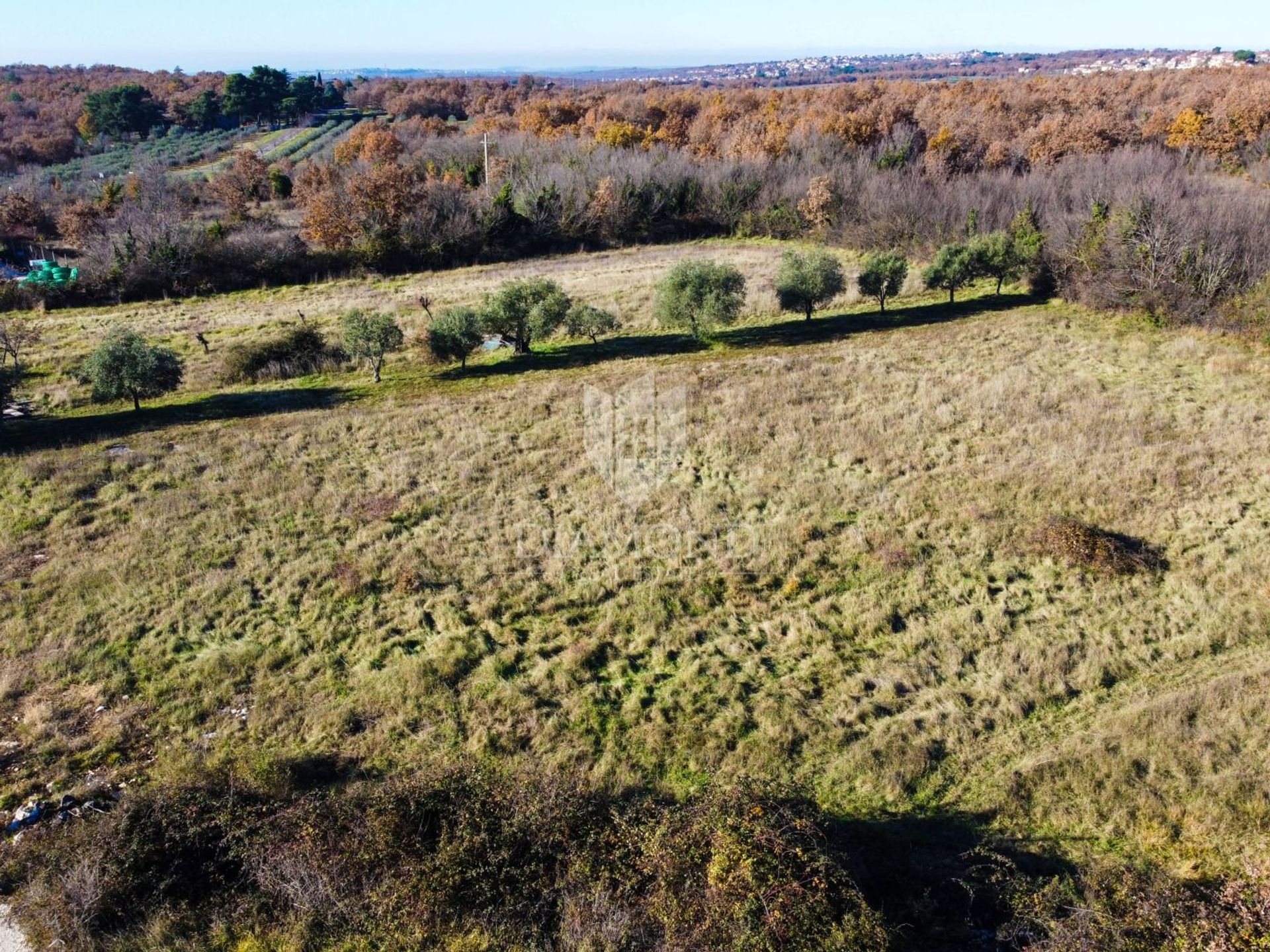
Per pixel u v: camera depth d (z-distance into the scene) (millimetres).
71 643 12578
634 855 8188
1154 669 11711
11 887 8195
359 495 17469
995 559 14594
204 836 8508
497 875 7973
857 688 11531
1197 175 40500
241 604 13633
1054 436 19047
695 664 12055
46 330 31719
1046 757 10109
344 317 27094
